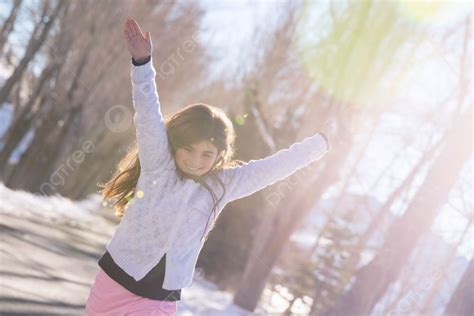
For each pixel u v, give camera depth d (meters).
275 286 20.81
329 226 18.36
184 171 3.02
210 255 19.41
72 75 26.39
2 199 19.22
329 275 17.84
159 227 3.01
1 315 6.17
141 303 3.04
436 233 21.16
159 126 2.93
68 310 7.50
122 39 26.06
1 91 23.27
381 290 11.21
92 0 24.31
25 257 10.28
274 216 15.28
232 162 3.26
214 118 2.98
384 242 11.27
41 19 22.58
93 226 23.56
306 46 18.97
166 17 28.16
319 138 3.38
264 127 18.09
